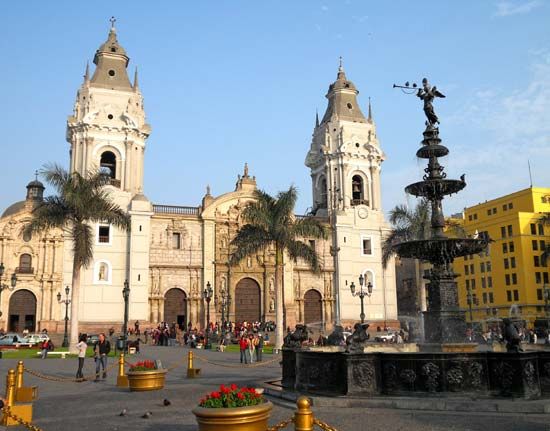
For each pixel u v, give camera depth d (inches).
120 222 1736.0
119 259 2527.1
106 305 2469.2
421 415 532.1
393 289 2987.2
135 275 2508.6
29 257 2486.5
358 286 2928.2
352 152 3065.9
